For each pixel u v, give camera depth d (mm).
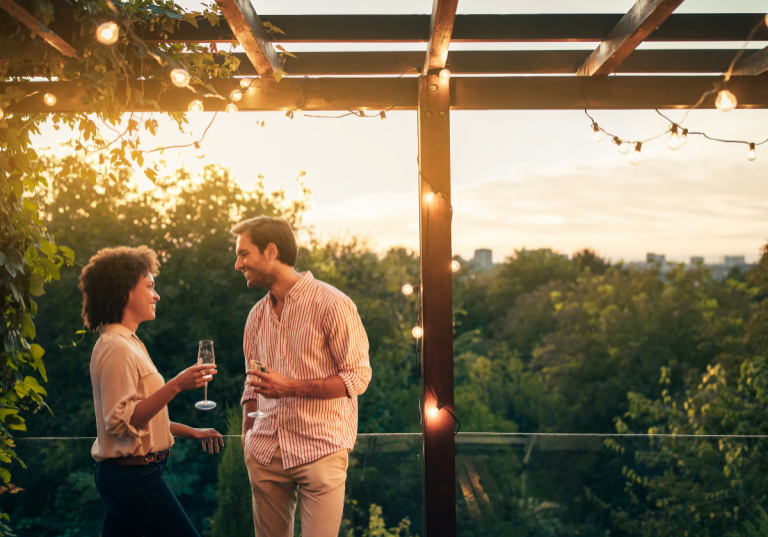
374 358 12859
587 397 18766
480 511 2527
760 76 2312
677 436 2557
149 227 11523
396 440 2521
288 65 2324
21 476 2420
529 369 23281
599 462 2551
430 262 2180
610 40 2082
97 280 1742
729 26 2082
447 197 2188
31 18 1719
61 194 10875
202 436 2137
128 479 1701
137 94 2100
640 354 18219
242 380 10938
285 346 1868
